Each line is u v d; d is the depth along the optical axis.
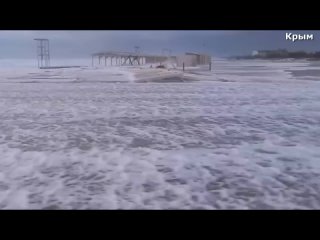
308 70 28.30
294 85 18.11
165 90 16.72
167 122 9.56
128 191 5.00
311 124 9.16
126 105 12.33
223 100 13.30
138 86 18.80
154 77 23.52
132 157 6.58
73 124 9.39
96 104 12.59
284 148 7.09
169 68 31.59
